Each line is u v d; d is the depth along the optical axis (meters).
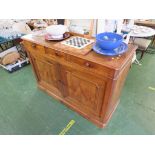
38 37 1.65
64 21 1.80
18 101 2.00
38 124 1.66
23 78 2.46
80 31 1.68
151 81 2.30
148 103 1.89
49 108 1.87
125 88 2.15
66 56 1.31
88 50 1.27
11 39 2.48
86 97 1.52
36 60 1.79
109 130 1.56
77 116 1.75
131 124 1.62
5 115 1.79
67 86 1.66
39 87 2.16
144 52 3.07
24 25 2.63
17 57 2.74
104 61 1.11
